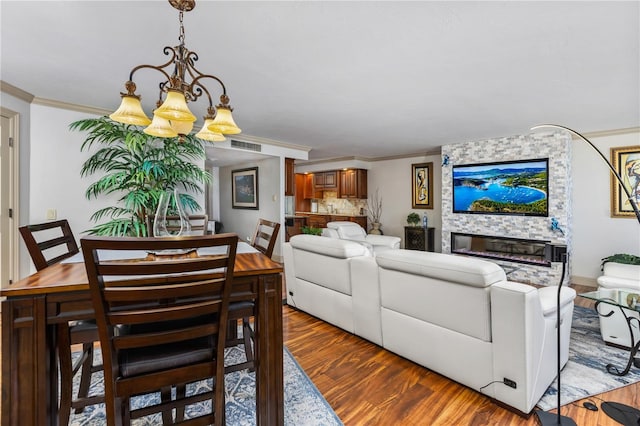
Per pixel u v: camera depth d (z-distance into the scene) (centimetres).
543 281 468
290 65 242
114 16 179
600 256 456
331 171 831
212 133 224
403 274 219
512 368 168
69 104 341
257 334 146
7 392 109
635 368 221
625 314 226
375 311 246
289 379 204
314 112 368
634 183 428
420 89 291
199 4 166
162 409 120
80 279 121
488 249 537
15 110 302
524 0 164
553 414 170
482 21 183
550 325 186
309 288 313
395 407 177
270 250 211
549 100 320
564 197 445
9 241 298
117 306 122
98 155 354
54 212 337
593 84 276
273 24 186
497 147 512
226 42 208
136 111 170
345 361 229
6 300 109
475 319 182
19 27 190
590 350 251
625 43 206
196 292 111
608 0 163
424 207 684
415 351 217
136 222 334
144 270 99
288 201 619
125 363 114
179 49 171
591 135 459
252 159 627
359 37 201
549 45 210
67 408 139
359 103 333
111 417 107
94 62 240
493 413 172
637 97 309
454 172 568
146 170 326
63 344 130
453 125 427
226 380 203
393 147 613
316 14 176
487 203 525
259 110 359
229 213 750
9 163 296
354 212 832
